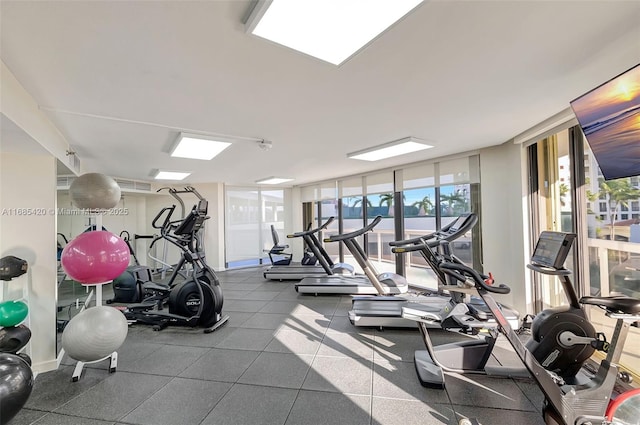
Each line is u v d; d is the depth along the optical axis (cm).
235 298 523
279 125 300
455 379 248
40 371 270
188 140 333
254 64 180
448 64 185
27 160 272
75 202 271
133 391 238
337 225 764
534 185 363
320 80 204
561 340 202
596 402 169
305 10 128
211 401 223
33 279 271
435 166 494
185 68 184
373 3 124
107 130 303
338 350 308
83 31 145
